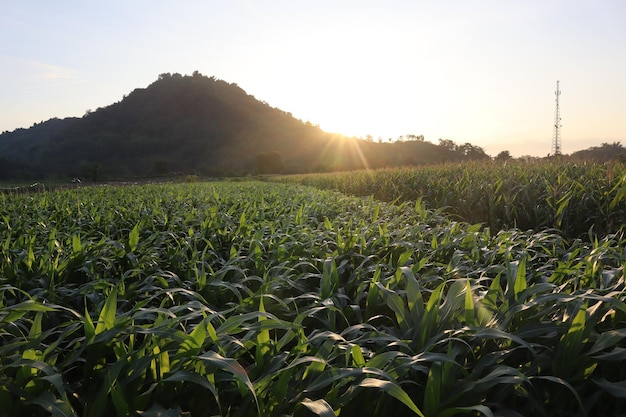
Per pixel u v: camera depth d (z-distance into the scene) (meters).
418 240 4.13
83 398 1.74
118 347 1.77
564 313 2.04
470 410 1.48
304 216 5.84
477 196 8.63
